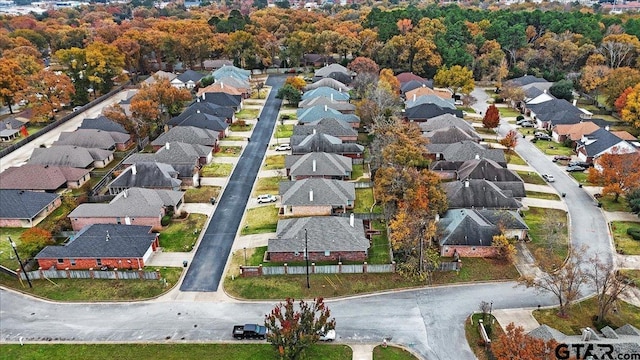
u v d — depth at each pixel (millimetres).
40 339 58969
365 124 126750
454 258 73750
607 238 78625
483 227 74500
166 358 55688
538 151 115000
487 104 153375
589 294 65625
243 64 193125
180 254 75000
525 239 77562
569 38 181875
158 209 82250
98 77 155250
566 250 75000
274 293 66312
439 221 78625
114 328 60594
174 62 188500
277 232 76062
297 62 193000
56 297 66250
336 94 145500
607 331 55312
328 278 69062
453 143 108375
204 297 65875
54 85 134500
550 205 89250
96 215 81438
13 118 129250
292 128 128750
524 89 153750
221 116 129625
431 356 55688
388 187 81688
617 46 167750
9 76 134750
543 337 52375
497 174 92438
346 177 99125
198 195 93375
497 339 55875
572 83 155000
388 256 73875
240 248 76375
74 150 104125
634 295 64938
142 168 92625
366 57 189250
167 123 126250
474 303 64250
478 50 192250
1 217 82750
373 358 55125
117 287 67750
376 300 65125
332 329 55406
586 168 104312
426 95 140500
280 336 50281
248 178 100688
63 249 71250
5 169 101000
